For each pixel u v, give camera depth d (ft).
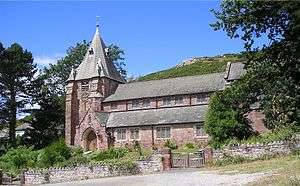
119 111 251.19
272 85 62.54
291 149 108.06
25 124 335.67
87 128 240.73
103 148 233.96
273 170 82.38
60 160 164.14
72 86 269.03
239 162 112.16
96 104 254.27
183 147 211.00
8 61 289.74
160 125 224.74
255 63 64.13
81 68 273.33
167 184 81.76
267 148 111.24
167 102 239.71
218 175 88.63
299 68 59.57
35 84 299.17
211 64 487.61
